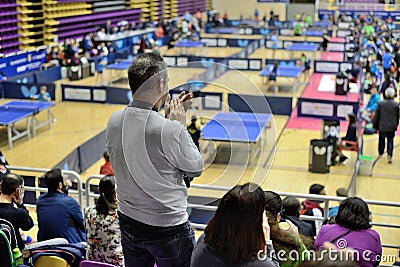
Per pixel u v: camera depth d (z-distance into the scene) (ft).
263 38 93.15
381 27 77.36
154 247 7.88
